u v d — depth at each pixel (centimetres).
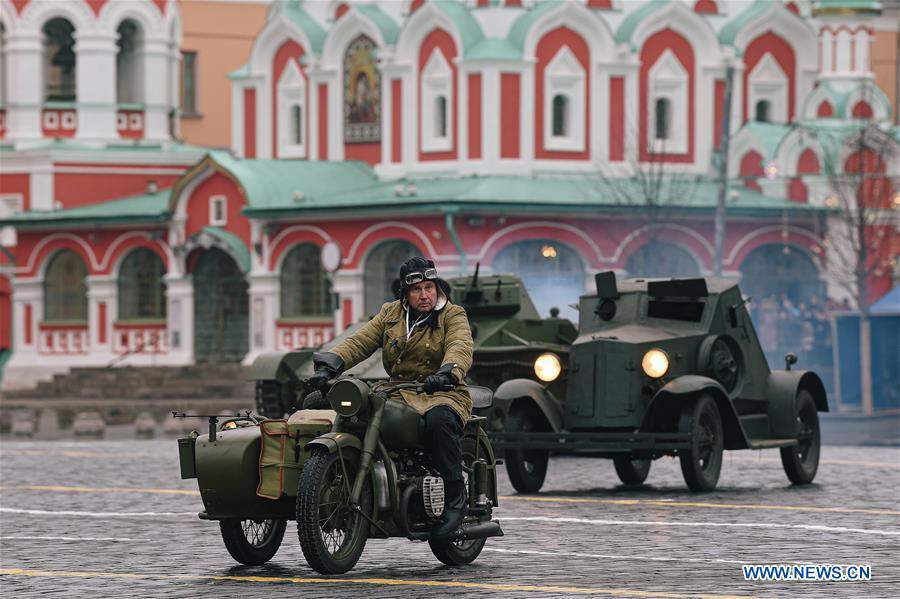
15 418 8581
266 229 10706
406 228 10181
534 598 2338
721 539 3075
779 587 2439
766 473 4638
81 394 10850
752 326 4322
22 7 11869
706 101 11125
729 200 10662
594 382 4134
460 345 2614
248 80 11875
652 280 4278
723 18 11588
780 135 11150
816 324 10144
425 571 2658
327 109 11394
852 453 5503
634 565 2712
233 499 2581
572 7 10650
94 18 11888
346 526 2572
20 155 11831
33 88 11912
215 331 11138
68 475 4988
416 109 10812
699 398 4047
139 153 11950
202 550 3034
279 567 2744
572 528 3291
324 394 2627
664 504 3775
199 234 10912
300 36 11569
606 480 4556
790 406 4278
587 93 10750
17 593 2494
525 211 10012
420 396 2616
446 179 10562
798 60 11612
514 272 10156
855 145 10725
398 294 2702
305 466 2520
